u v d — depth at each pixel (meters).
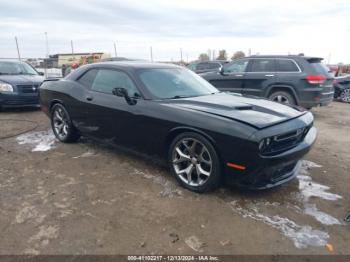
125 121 4.17
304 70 7.91
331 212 3.26
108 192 3.62
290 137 3.39
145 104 3.95
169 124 3.65
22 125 6.93
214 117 3.36
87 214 3.15
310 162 4.78
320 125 7.79
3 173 4.15
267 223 3.02
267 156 3.13
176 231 2.88
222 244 2.70
